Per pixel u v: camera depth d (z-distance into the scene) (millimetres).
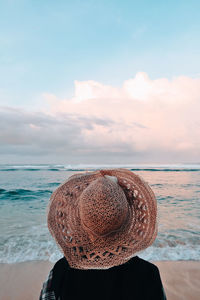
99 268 845
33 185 14133
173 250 4109
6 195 10383
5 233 5059
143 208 996
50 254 3979
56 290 867
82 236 916
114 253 871
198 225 5652
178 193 10867
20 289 2980
